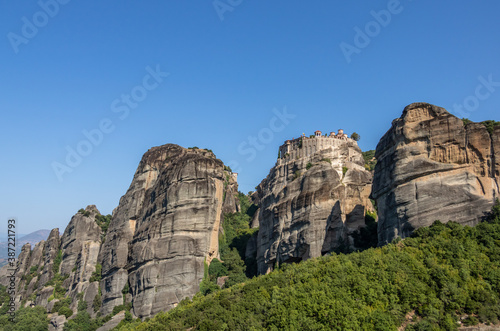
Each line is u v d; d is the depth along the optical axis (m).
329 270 90.50
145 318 132.38
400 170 101.44
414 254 87.75
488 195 92.50
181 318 101.62
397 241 95.25
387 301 80.19
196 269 137.75
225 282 135.88
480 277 81.44
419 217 95.69
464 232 89.25
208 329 87.38
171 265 137.00
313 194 129.75
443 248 87.06
